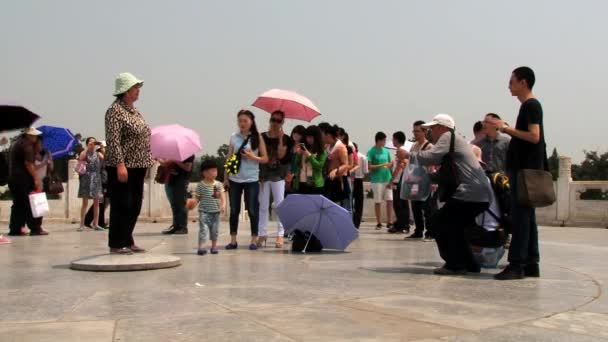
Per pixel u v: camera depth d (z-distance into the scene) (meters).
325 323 4.27
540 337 3.95
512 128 6.32
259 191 9.47
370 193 19.31
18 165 12.02
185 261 7.74
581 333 4.06
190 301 5.04
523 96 6.45
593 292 5.59
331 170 10.61
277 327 4.16
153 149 12.27
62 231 13.38
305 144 10.20
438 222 6.75
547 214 18.22
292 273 6.68
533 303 5.04
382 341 3.83
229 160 9.18
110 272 6.67
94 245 10.05
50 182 13.27
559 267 7.48
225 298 5.17
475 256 7.20
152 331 4.05
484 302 5.07
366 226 16.73
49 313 4.59
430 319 4.42
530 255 6.59
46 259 8.02
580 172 33.59
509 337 3.94
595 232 14.49
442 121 6.84
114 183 7.27
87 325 4.21
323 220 8.89
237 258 8.12
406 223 13.52
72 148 14.88
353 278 6.34
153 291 5.50
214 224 8.67
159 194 17.88
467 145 6.76
